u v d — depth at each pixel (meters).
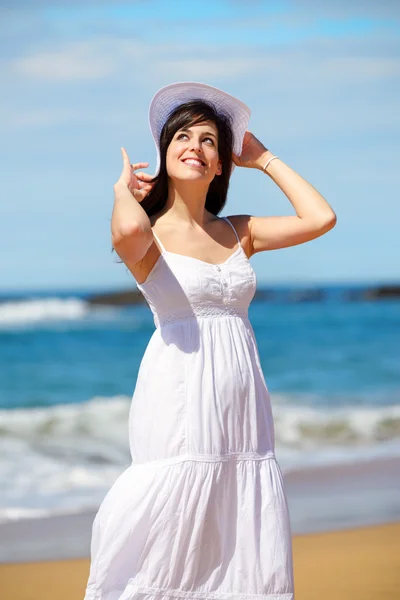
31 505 8.06
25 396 19.77
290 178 4.03
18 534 7.00
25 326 32.03
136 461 3.63
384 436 12.33
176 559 3.49
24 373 22.72
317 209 3.93
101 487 8.96
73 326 32.19
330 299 47.53
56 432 12.55
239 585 3.49
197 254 3.77
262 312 40.88
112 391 20.44
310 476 9.14
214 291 3.65
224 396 3.57
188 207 3.87
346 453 11.09
